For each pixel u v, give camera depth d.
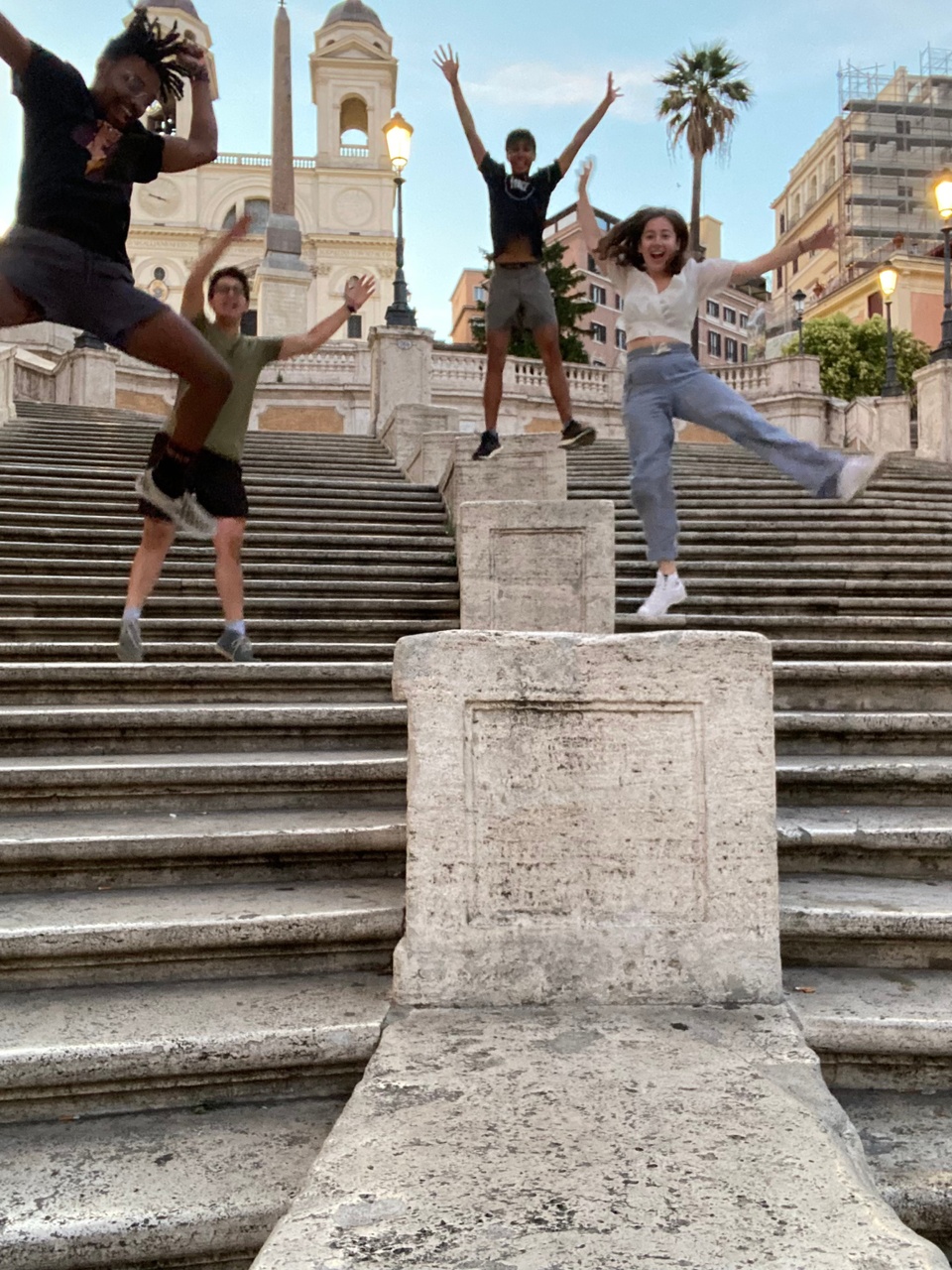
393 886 3.40
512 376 24.39
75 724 4.36
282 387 23.56
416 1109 2.08
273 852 3.48
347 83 67.06
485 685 2.69
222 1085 2.55
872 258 60.81
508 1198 1.76
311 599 7.23
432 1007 2.65
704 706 2.68
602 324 66.81
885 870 3.44
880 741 4.29
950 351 18.06
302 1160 2.28
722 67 33.19
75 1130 2.43
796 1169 1.84
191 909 3.12
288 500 9.78
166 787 3.91
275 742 4.54
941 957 2.98
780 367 23.95
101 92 3.20
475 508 6.21
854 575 7.96
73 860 3.37
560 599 6.18
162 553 5.00
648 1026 2.51
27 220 3.16
